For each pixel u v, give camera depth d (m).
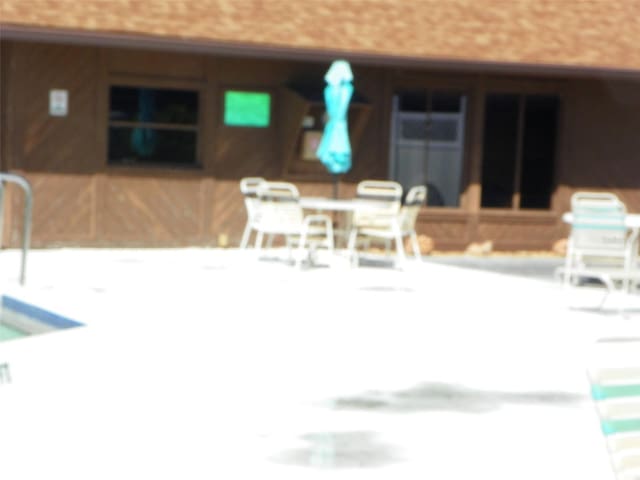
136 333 11.92
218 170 22.14
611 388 3.76
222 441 7.93
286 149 22.28
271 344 11.74
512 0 24.97
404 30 22.95
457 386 10.04
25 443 7.64
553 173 24.62
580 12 25.12
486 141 24.14
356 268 19.55
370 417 8.80
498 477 7.33
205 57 21.81
